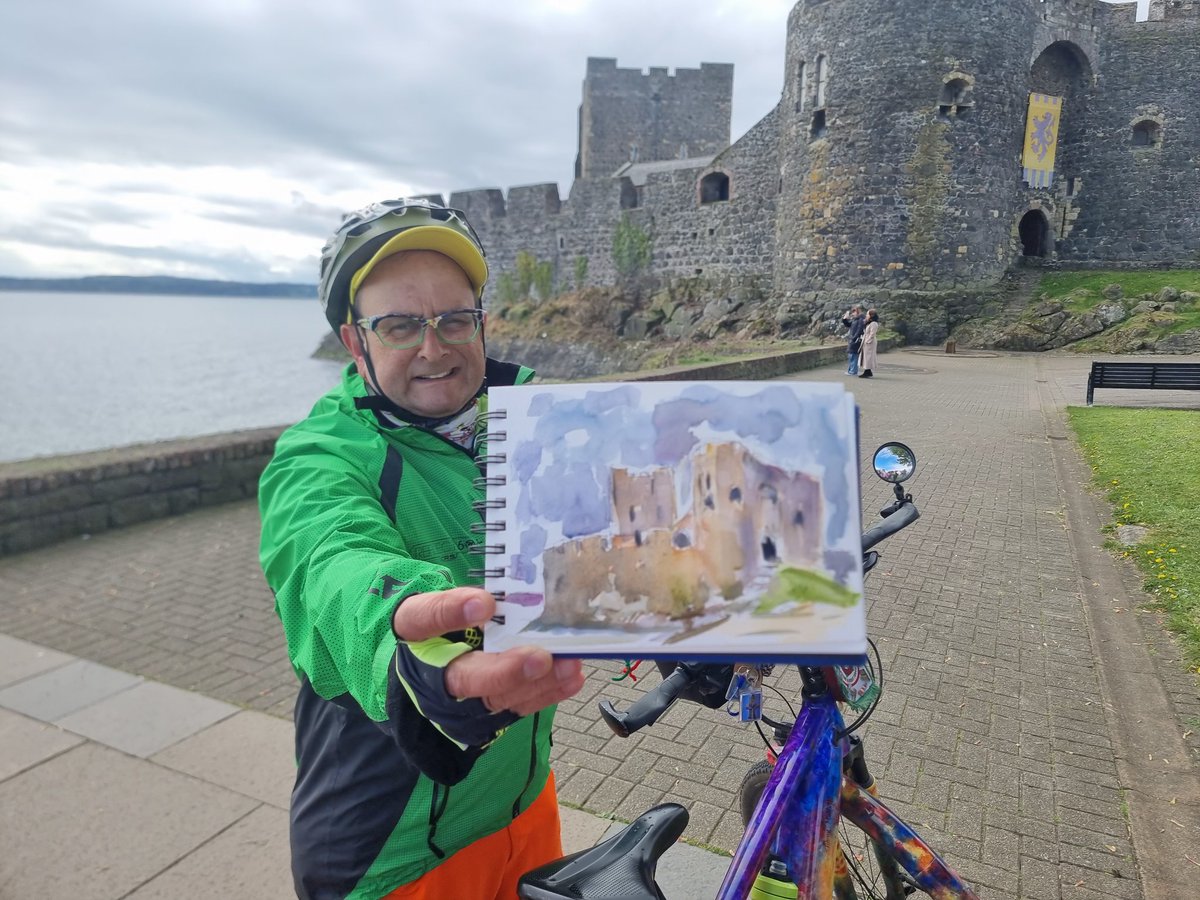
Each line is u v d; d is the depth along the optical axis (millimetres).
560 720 3838
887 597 5270
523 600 1041
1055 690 4039
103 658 4578
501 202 41844
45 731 3783
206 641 4801
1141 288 24219
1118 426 10539
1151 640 4516
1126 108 27844
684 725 3783
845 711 3797
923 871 1776
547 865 1627
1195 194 27266
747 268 32375
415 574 1092
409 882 1571
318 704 1601
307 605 1242
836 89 26266
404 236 1439
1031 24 26031
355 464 1468
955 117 25266
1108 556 5961
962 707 3885
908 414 12523
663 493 1072
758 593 1042
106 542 6727
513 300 41375
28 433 39812
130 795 3309
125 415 45406
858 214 26156
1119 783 3271
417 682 940
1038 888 2723
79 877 2854
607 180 37188
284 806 3248
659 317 34219
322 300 1591
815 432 1105
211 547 6590
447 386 1542
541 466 1091
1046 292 25219
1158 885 2721
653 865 1620
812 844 1582
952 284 25766
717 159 33062
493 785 1621
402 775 1518
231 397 51438
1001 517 7027
